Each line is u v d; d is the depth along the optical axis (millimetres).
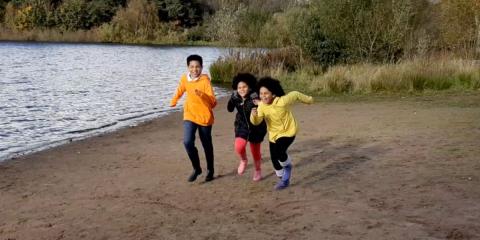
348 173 7742
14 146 10789
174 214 6176
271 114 6867
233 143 10586
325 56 25938
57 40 66875
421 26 30125
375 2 24938
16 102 17266
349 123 12383
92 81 24312
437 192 6551
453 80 19547
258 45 34000
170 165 8781
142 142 11031
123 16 70000
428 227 5426
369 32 24766
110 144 10875
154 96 19609
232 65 25984
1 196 7141
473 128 10766
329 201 6438
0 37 65250
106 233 5617
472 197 6293
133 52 49812
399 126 11555
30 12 67688
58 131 12570
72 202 6789
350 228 5492
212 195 6922
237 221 5852
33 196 7121
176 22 73312
